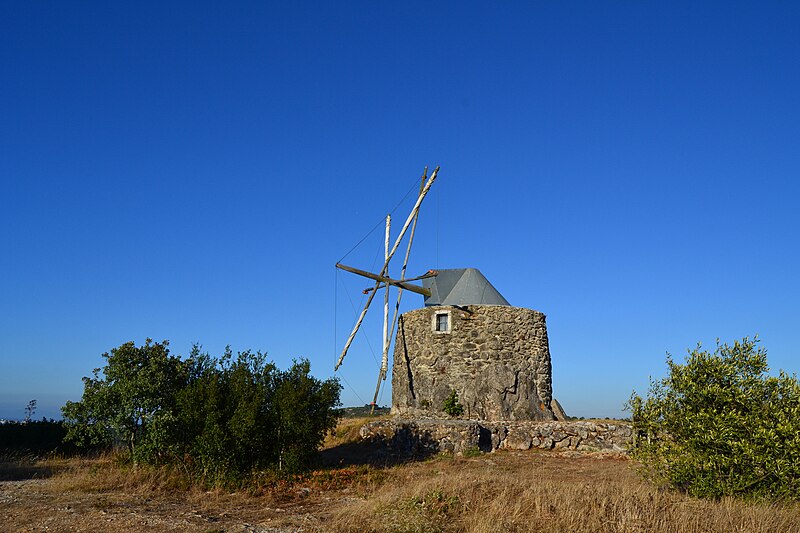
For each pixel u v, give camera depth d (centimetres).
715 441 1202
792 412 1155
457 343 2695
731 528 1008
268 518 1231
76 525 1138
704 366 1271
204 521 1184
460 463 1930
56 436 2650
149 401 1725
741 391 1223
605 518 1074
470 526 1065
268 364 1822
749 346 1258
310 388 1780
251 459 1695
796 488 1131
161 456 1747
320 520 1178
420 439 2138
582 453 2145
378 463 1945
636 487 1305
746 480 1174
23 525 1138
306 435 1709
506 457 2062
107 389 1748
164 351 1841
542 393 2719
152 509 1294
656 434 1341
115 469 1733
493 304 2791
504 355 2673
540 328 2814
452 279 2931
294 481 1628
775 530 1003
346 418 2792
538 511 1100
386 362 2795
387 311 2862
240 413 1639
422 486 1280
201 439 1645
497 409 2566
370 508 1180
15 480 1772
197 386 1736
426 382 2705
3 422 2622
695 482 1221
